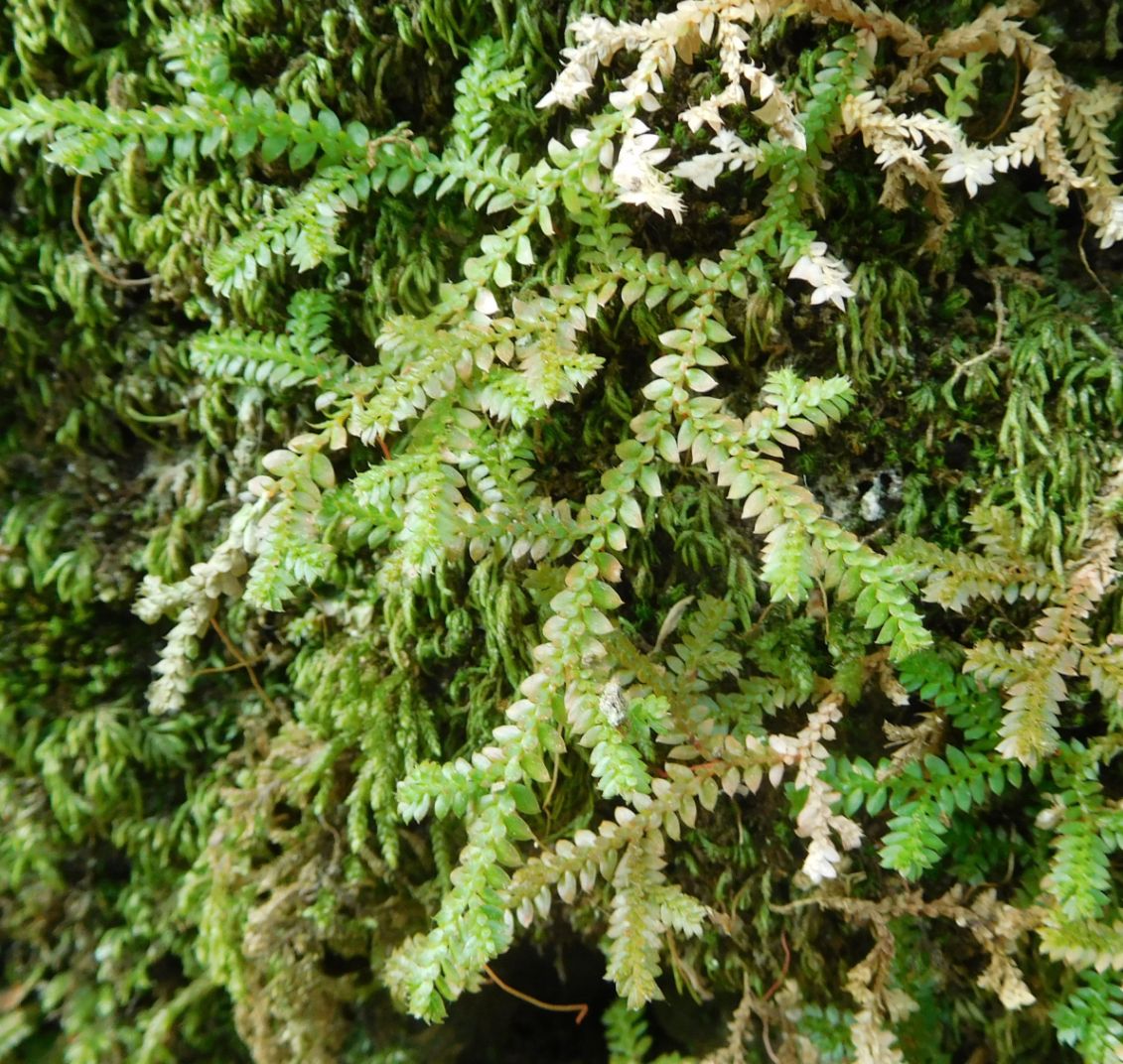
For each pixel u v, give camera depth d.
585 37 0.15
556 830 0.17
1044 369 0.16
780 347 0.16
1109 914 0.16
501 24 0.16
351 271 0.16
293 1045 0.17
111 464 0.17
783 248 0.16
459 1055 0.18
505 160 0.16
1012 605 0.16
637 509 0.15
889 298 0.16
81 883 0.17
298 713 0.17
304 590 0.17
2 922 0.17
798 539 0.15
